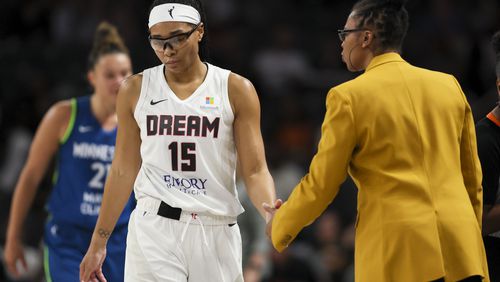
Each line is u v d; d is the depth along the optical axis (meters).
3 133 26.42
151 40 10.84
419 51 29.08
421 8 30.58
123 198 11.39
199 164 10.95
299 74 29.14
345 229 23.11
